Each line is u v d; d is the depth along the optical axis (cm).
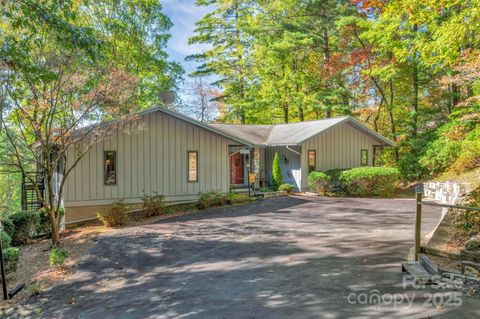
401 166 2072
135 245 915
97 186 1344
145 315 502
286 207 1432
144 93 2297
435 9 957
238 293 543
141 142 1430
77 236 1089
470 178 1185
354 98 2506
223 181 1619
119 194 1385
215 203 1516
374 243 785
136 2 2148
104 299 597
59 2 641
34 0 629
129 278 695
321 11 2269
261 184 2075
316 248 780
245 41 2900
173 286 617
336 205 1450
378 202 1518
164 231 1066
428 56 1080
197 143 1553
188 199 1530
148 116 1441
